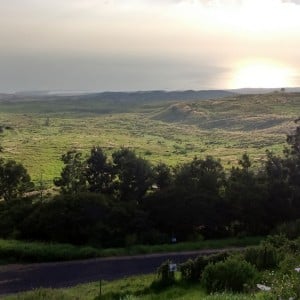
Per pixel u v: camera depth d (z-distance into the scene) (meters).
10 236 53.53
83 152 142.88
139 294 31.98
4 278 40.91
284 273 28.19
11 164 66.00
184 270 34.03
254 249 34.84
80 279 40.56
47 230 52.41
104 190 60.44
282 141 174.25
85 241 52.38
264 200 58.91
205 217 57.16
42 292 29.48
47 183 93.69
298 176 60.81
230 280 29.25
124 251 49.50
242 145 175.00
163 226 57.19
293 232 53.69
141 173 60.09
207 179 60.09
